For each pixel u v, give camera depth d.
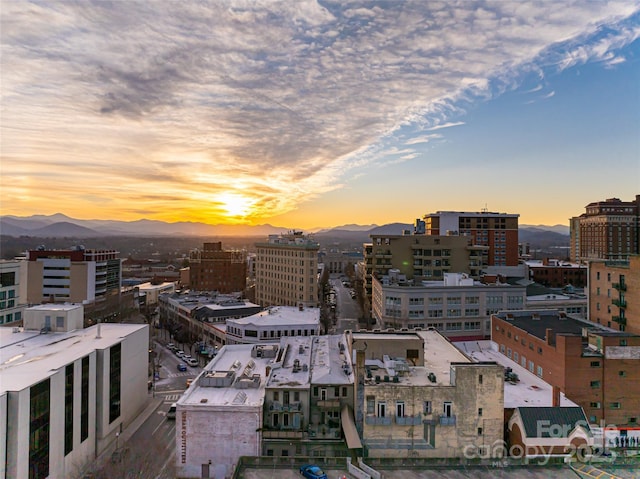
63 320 71.88
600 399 59.12
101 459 57.97
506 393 57.78
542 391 59.03
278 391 49.81
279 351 64.62
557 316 86.06
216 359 65.12
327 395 50.16
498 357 77.94
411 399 47.78
